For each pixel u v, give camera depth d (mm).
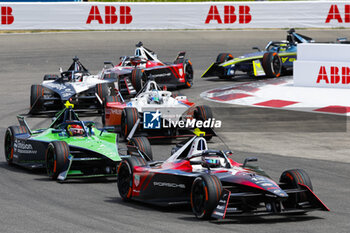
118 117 59250
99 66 111000
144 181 34375
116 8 139500
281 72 99750
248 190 30562
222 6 139750
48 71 108500
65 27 137750
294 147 52938
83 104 72188
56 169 40656
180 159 34281
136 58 87125
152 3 139875
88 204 34500
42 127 63781
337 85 80812
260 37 135500
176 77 86750
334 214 31797
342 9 139250
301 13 139250
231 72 95125
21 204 34188
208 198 28797
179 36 136625
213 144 54688
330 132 58781
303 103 73188
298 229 28156
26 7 135250
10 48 127875
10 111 75750
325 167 45375
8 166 47875
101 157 41375
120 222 29703
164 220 30156
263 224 29266
